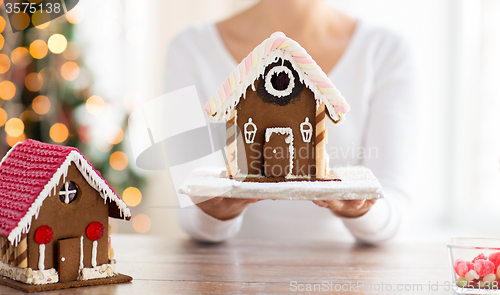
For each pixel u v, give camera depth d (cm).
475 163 236
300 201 159
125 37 280
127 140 240
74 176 106
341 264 120
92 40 265
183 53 161
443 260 122
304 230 160
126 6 279
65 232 106
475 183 237
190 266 118
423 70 243
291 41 121
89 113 239
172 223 265
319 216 159
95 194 108
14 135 210
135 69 283
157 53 271
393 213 137
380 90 157
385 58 158
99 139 241
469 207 236
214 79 159
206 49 161
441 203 248
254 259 122
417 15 242
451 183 246
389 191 145
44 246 104
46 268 105
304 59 121
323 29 158
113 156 231
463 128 240
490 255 106
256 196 112
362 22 161
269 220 160
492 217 219
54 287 104
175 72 161
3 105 225
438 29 241
